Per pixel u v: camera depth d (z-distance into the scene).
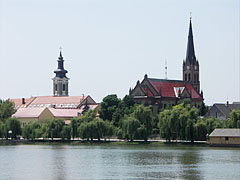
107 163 166.38
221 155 187.88
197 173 143.12
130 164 162.75
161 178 135.50
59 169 153.50
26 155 196.75
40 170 151.75
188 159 175.00
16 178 137.88
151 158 179.25
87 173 144.50
